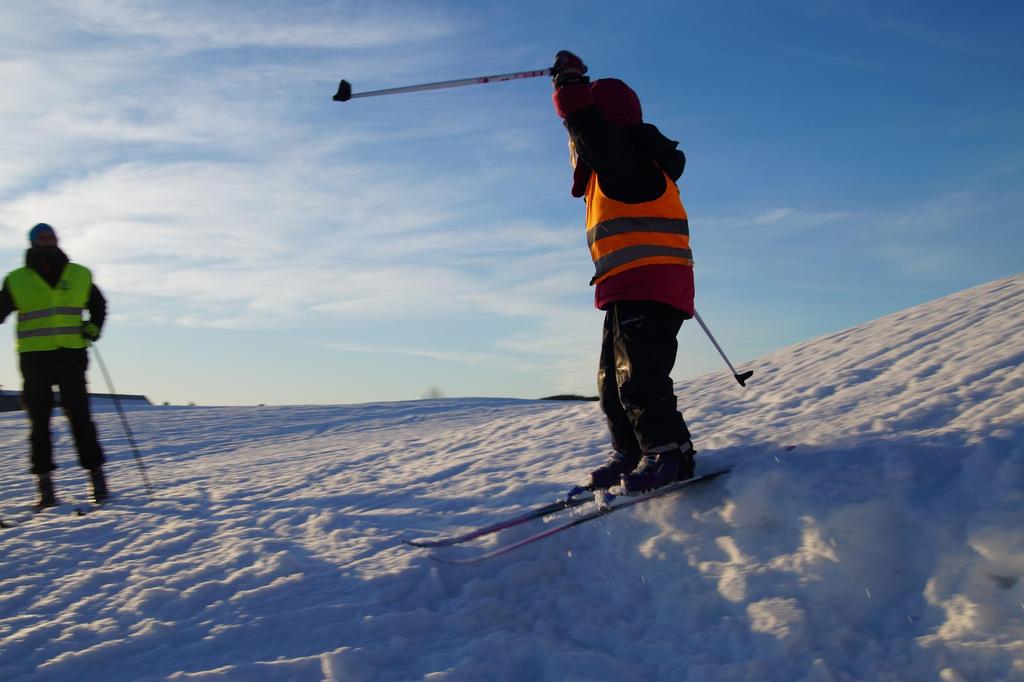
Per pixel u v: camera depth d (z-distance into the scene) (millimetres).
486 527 3426
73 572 3428
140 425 11516
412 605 2848
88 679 2467
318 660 2404
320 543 3570
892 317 6387
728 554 2744
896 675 2078
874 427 3162
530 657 2408
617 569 2908
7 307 5102
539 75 3041
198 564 3389
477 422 10688
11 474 7207
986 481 2527
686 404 5418
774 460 3010
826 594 2430
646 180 3008
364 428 10758
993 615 2148
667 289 3035
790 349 6625
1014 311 4801
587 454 4793
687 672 2236
